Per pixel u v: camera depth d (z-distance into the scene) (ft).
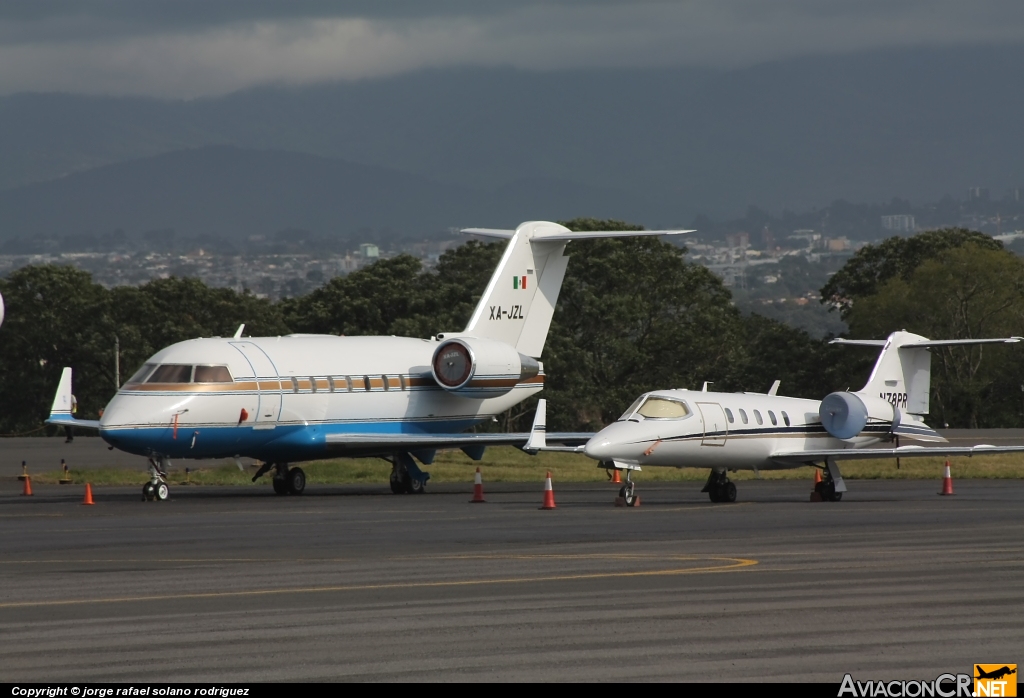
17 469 563.07
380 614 179.32
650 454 373.40
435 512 349.41
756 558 235.61
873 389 442.50
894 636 162.71
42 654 156.25
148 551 254.68
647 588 200.34
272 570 224.33
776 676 143.84
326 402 444.96
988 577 209.97
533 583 206.18
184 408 407.03
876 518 320.50
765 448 404.77
